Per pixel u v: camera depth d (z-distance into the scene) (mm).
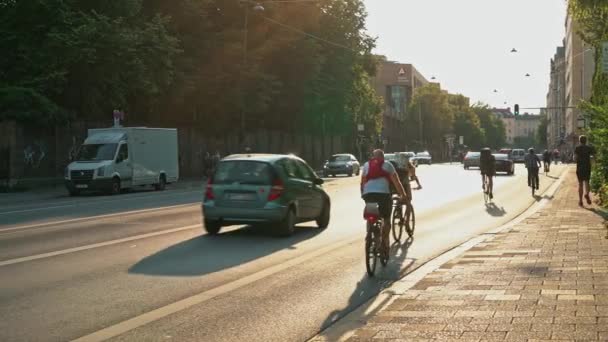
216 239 13875
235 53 45250
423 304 7387
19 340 6273
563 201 22656
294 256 11648
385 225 10500
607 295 7602
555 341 5805
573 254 10750
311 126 60344
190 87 41938
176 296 8281
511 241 12578
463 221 17719
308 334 6543
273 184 14242
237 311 7512
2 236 13906
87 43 32656
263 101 47812
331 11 56406
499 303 7324
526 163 27703
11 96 32812
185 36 43406
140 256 11430
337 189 31875
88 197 28719
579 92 99188
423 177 44625
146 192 32469
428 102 114375
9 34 34594
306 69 52219
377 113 77250
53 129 35031
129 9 36406
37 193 31188
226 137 52219
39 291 8492
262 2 48312
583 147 20250
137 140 32406
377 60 61094
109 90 36438
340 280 9422
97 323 6922
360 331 6301
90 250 12039
